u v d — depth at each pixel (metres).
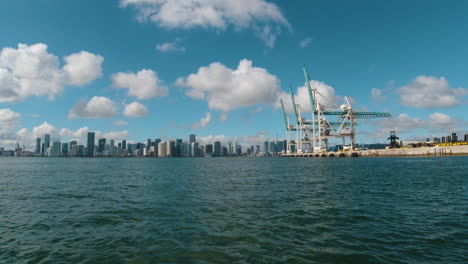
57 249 11.27
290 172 56.12
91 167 89.44
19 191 29.25
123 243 11.85
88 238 12.65
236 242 11.72
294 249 10.84
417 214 16.73
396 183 32.88
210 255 10.29
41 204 21.41
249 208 18.86
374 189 28.06
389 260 9.69
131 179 43.16
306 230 13.44
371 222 14.89
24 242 12.20
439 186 29.53
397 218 15.73
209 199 22.83
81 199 23.66
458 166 61.66
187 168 80.00
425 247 10.95
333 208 18.66
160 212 17.94
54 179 43.81
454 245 11.13
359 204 20.05
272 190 28.19
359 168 63.50
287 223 14.78
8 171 66.12
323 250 10.70
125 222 15.48
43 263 9.89
